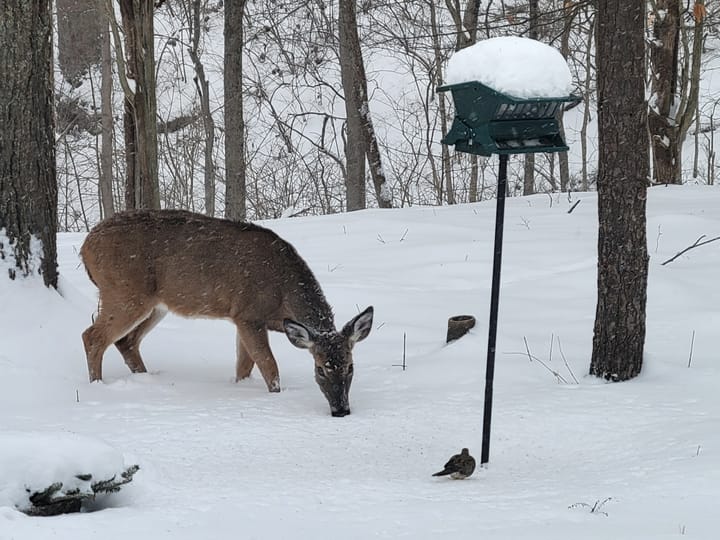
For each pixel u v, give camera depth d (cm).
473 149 654
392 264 1400
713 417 714
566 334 1000
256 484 585
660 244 1415
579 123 3631
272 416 780
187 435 713
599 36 812
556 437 707
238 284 884
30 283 931
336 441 712
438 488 587
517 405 777
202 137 3216
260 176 2959
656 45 2295
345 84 2456
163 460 645
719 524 449
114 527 458
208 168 2761
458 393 830
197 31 2880
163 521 478
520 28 2428
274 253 897
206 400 835
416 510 514
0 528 443
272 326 906
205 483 586
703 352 913
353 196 2464
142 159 1491
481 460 661
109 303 873
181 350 1004
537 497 546
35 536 432
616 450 669
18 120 916
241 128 2183
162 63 3388
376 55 3703
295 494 557
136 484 566
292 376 945
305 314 887
